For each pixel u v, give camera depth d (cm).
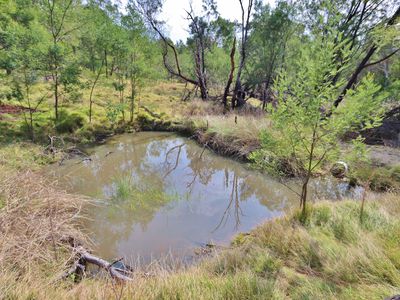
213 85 1891
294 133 401
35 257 335
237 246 428
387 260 276
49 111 1137
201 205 633
